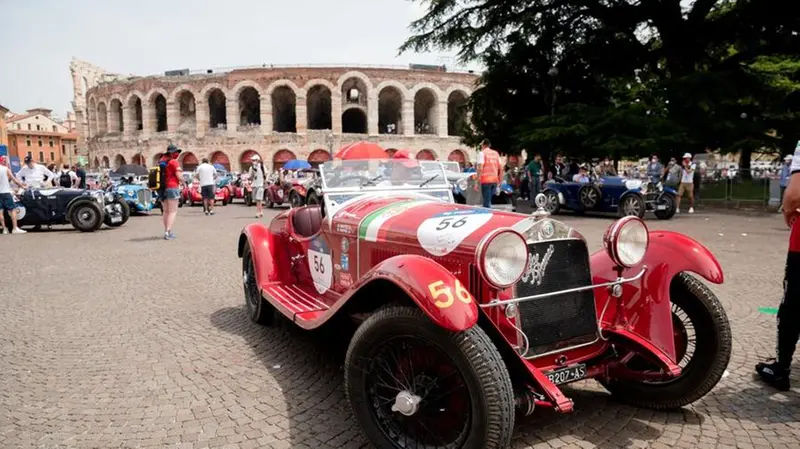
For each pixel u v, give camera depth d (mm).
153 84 52062
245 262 5906
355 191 4883
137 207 18547
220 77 49531
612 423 3443
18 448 3137
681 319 3943
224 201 24031
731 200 19812
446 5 24406
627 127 19922
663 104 21547
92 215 13852
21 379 4180
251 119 54625
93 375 4262
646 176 17969
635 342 3422
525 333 3066
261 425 3418
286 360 4578
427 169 5254
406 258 2924
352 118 56844
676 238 3629
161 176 12039
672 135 19266
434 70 50219
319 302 4574
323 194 4738
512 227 3094
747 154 33969
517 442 3180
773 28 21344
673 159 18312
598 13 23094
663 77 24141
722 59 25422
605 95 25531
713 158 35281
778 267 8211
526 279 3078
